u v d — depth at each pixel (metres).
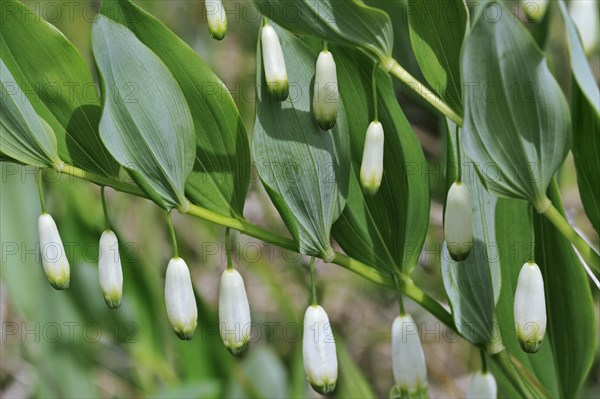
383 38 0.47
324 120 0.48
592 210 0.48
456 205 0.48
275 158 0.48
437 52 0.47
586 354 0.52
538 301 0.48
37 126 0.48
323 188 0.49
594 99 0.47
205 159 0.49
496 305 0.52
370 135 0.48
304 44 0.48
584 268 0.52
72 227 0.64
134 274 0.65
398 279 0.50
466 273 0.50
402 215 0.50
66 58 0.48
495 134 0.47
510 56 0.46
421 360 0.50
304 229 0.49
